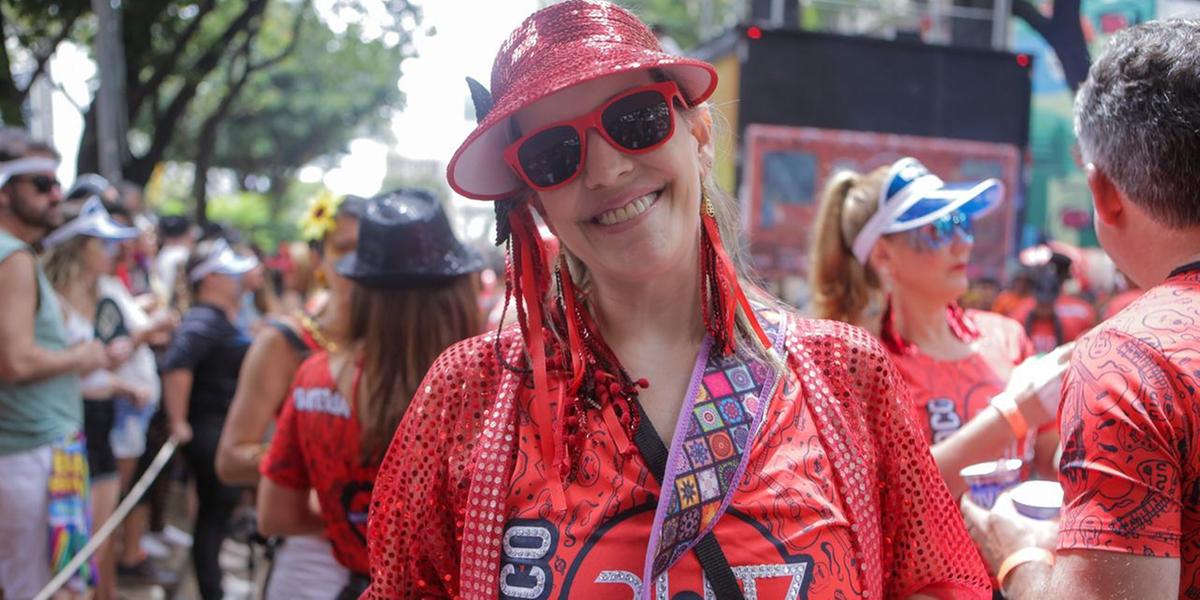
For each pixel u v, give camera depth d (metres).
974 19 9.24
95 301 4.31
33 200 3.51
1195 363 1.27
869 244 2.76
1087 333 1.42
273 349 2.83
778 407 1.39
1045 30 5.55
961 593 1.49
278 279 10.14
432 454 1.48
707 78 1.40
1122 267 1.50
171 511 7.32
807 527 1.32
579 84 1.37
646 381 1.39
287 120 27.06
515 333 1.49
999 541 1.76
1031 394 1.98
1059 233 14.10
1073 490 1.33
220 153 28.12
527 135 1.38
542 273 1.48
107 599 4.62
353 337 2.47
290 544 2.64
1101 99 1.44
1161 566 1.24
